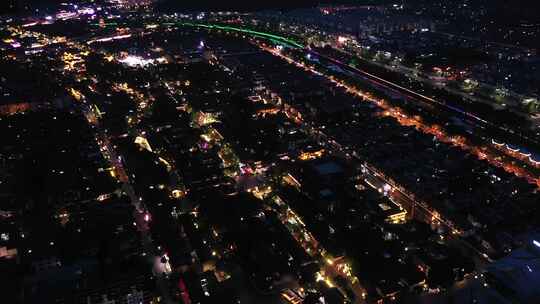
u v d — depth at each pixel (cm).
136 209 13962
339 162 15900
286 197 14075
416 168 15662
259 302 10388
